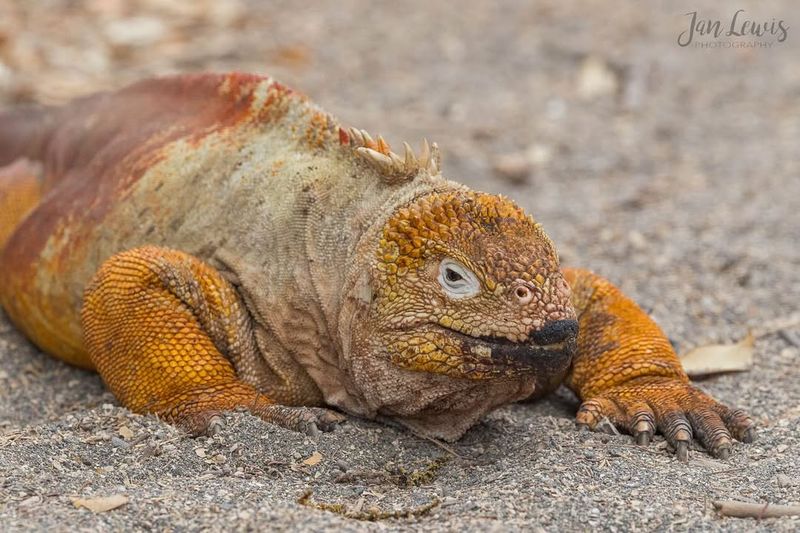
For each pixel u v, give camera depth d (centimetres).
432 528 991
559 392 1412
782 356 1514
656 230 1989
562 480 1088
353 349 1182
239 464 1139
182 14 3139
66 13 3009
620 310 1355
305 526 970
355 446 1184
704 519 1007
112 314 1272
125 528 974
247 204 1311
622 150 2516
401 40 3275
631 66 3091
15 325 1599
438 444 1209
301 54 2980
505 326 1094
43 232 1502
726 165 2383
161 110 1514
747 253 1856
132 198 1407
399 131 2558
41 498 1032
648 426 1202
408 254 1132
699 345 1531
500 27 3453
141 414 1239
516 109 2781
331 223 1245
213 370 1244
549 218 2080
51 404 1402
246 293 1285
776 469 1125
